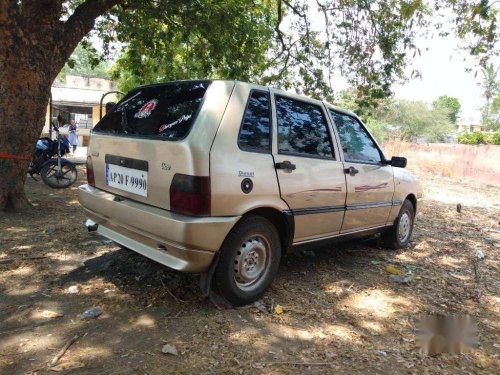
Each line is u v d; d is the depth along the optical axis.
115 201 3.65
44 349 2.81
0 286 3.73
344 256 5.36
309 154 4.04
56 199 7.49
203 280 3.38
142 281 3.95
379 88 8.92
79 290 3.71
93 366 2.65
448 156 18.84
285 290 4.06
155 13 7.74
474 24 6.25
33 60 5.89
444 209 9.88
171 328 3.17
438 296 4.28
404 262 5.33
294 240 3.97
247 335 3.15
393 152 20.86
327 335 3.27
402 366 2.92
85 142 25.39
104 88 34.31
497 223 8.66
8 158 6.06
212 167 3.14
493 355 3.18
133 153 3.54
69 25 6.32
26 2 5.85
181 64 10.56
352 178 4.52
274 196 3.61
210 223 3.13
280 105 3.86
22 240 4.96
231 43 9.10
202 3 8.24
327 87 9.64
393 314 3.75
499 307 4.12
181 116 3.36
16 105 5.94
